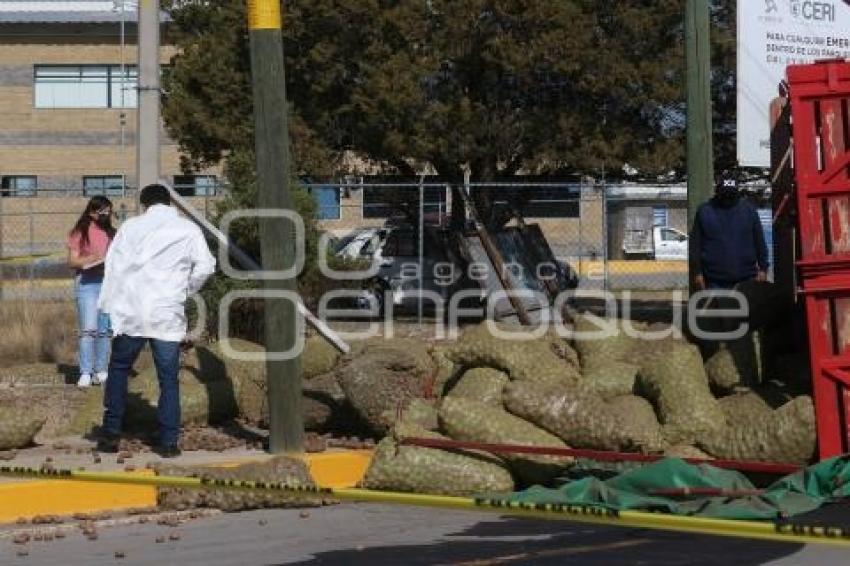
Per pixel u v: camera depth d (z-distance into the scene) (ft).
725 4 100.32
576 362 42.09
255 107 40.70
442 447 36.52
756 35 63.87
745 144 63.82
